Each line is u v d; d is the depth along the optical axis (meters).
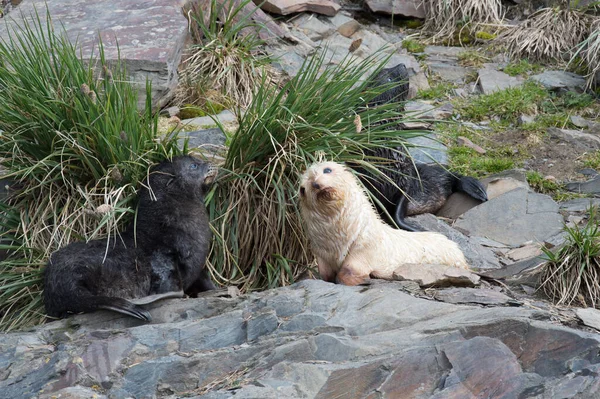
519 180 14.88
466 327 7.84
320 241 9.98
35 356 8.82
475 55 19.48
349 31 19.70
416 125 16.53
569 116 17.28
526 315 8.14
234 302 9.65
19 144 11.54
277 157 11.56
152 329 9.02
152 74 14.71
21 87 11.52
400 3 20.83
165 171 10.54
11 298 10.88
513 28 20.02
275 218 11.57
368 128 11.88
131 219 10.76
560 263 10.34
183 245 10.23
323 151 11.34
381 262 9.95
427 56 19.52
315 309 8.96
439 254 10.37
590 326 8.06
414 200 14.08
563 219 13.70
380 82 14.24
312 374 7.55
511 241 13.38
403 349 7.74
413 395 7.29
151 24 15.98
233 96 16.39
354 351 7.89
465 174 15.46
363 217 9.90
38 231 11.16
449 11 20.45
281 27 19.06
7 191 11.70
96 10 16.70
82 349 8.70
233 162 11.72
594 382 6.90
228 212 11.45
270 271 11.63
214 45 16.89
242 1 18.50
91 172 11.42
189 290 10.91
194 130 14.64
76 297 9.60
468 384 7.23
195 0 17.45
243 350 8.37
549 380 7.13
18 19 16.30
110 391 8.14
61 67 11.67
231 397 7.36
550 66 19.14
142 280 10.07
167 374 8.23
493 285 10.41
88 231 11.07
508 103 17.42
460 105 17.77
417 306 8.72
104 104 11.34
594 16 19.72
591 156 16.02
